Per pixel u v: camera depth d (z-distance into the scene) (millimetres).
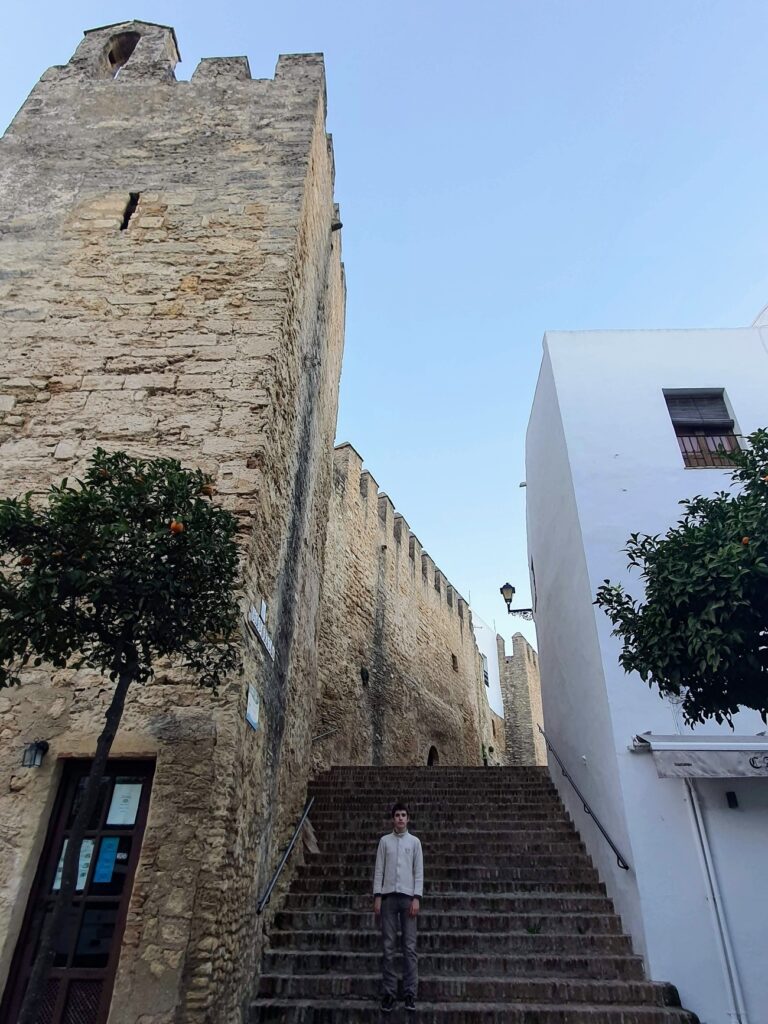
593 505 7195
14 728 4348
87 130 7449
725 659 3980
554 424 8375
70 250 6496
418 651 19266
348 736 13648
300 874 6512
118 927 3881
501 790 9031
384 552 18016
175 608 3246
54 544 3143
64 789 4301
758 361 8109
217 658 4402
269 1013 4473
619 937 5406
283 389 6082
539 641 10516
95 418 5516
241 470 5207
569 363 8281
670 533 4695
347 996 4750
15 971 3783
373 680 15586
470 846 7094
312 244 7723
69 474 5234
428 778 9820
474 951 5352
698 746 5492
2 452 5352
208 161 7195
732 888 5195
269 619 5445
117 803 4258
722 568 3969
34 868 4000
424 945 5398
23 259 6430
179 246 6520
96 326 6020
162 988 3535
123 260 6430
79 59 8250
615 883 5883
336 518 14992
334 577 14375
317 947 5301
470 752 22016
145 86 7871
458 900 6000
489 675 27266
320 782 9555
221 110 7676
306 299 7285
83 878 4043
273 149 7309
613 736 5945
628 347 8336
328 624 13664
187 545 3227
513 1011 4527
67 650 3311
